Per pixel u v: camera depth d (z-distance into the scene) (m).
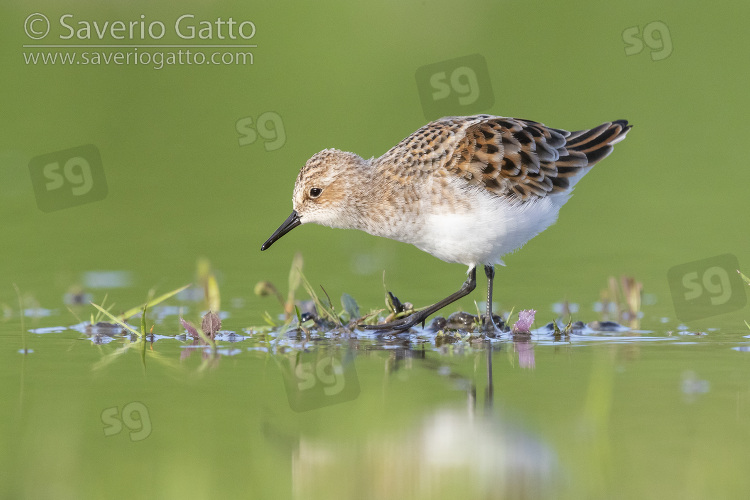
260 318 13.33
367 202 13.05
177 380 10.09
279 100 23.97
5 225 19.25
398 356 11.21
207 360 11.05
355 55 25.48
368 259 17.58
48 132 22.33
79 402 9.30
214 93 24.45
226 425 8.72
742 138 22.66
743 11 26.42
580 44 25.69
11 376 10.23
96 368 10.58
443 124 13.25
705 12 26.45
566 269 16.27
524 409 8.98
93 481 7.52
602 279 15.51
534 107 22.69
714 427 8.41
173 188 21.34
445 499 7.14
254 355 11.26
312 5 27.02
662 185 21.22
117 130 23.14
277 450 8.10
